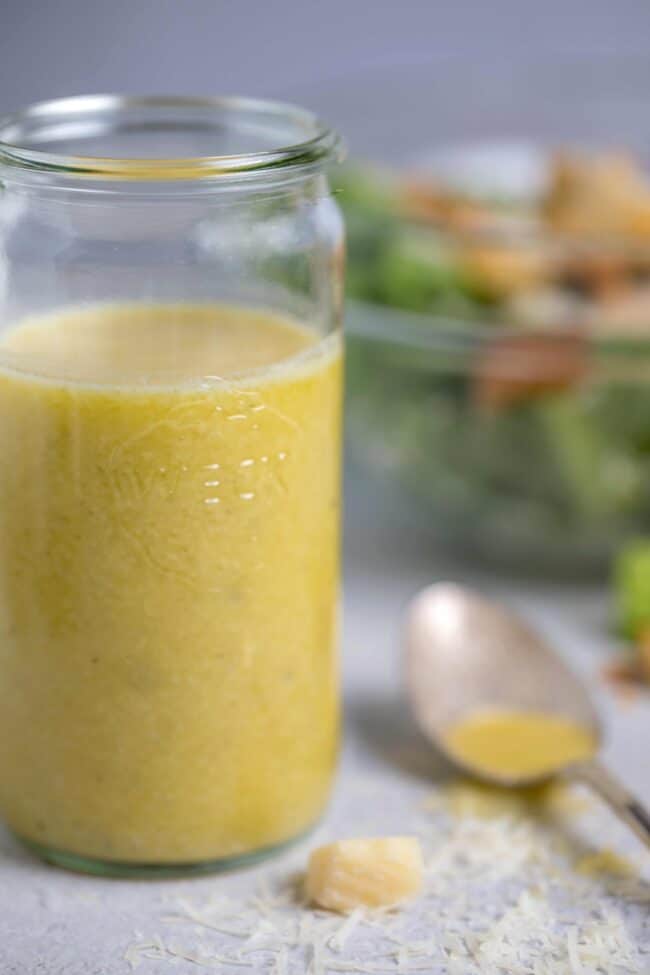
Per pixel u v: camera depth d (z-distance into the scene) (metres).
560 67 0.64
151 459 0.40
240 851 0.43
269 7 0.81
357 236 0.55
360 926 0.42
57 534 0.41
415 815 0.46
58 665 0.41
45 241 0.41
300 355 0.41
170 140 0.44
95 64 0.82
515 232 0.54
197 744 0.42
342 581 0.57
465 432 0.54
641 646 0.51
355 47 0.81
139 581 0.41
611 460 0.54
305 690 0.43
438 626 0.50
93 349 0.41
